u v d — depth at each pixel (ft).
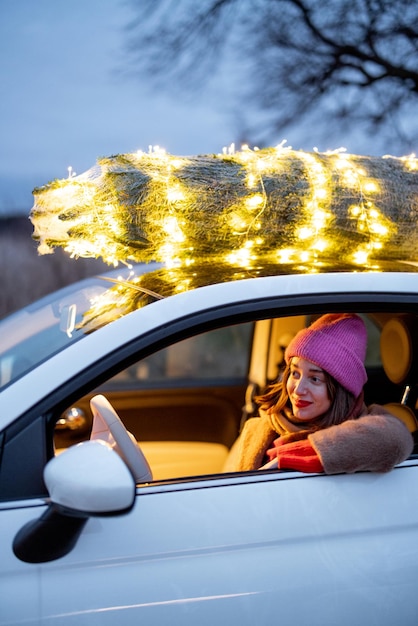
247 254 8.08
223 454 11.59
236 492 6.20
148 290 7.22
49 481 5.30
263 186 7.65
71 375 6.01
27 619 5.48
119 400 11.89
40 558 5.55
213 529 5.98
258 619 5.87
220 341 27.07
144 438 11.94
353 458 6.38
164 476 10.96
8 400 5.90
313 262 7.88
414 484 6.55
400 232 8.07
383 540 6.24
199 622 5.76
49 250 7.71
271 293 6.73
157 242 7.64
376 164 8.38
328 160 8.25
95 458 5.35
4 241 31.89
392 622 6.14
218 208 7.55
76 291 9.18
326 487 6.36
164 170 7.57
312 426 7.42
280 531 6.09
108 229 7.45
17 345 7.75
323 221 7.79
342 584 6.05
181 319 6.41
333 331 7.29
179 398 12.11
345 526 6.22
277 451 7.08
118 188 7.32
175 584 5.77
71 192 7.34
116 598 5.65
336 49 26.43
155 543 5.84
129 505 5.26
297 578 5.98
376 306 6.89
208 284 6.91
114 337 6.23
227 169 7.73
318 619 5.97
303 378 7.31
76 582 5.63
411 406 8.07
